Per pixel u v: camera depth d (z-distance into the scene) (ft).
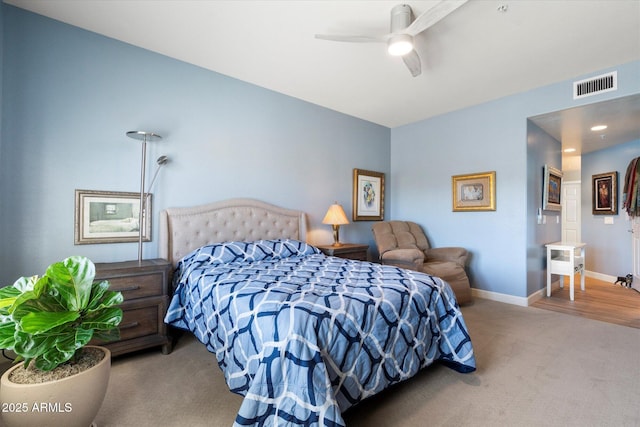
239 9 7.04
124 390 5.84
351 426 4.81
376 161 15.53
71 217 7.68
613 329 9.08
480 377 6.32
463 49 8.51
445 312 6.49
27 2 6.88
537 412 5.20
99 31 7.98
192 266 7.91
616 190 15.90
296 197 12.24
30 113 7.18
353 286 5.83
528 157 11.68
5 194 6.89
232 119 10.48
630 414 5.14
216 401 5.51
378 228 13.33
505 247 12.10
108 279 6.81
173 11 7.14
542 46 8.37
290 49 8.73
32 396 3.95
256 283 5.89
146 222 8.75
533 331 8.90
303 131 12.47
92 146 7.98
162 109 9.07
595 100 9.87
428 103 12.78
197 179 9.73
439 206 14.33
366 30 7.83
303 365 4.06
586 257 17.83
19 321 4.05
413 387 5.95
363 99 12.34
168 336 7.54
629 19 7.17
